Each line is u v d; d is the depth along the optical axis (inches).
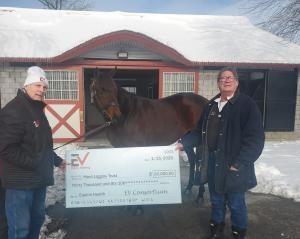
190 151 189.3
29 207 100.0
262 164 253.9
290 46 453.1
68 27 440.5
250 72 439.8
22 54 353.4
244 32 489.4
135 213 159.3
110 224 148.9
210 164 123.3
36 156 95.1
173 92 392.8
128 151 131.5
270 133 414.6
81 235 137.6
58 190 191.5
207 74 394.3
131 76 622.8
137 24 467.2
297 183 206.7
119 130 158.9
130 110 160.7
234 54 400.8
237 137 112.0
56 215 158.2
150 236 137.6
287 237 136.9
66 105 371.6
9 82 363.9
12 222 96.7
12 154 89.4
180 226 147.5
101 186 130.6
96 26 447.8
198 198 175.5
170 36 443.8
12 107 91.9
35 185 97.0
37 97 98.0
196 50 407.5
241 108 112.1
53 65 364.2
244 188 113.0
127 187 132.0
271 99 408.8
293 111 414.6
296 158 291.0
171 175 133.3
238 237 121.7
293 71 408.2
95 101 153.8
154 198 133.3
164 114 173.8
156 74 524.1
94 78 153.2
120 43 367.6
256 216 158.9
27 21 449.7
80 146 348.5
